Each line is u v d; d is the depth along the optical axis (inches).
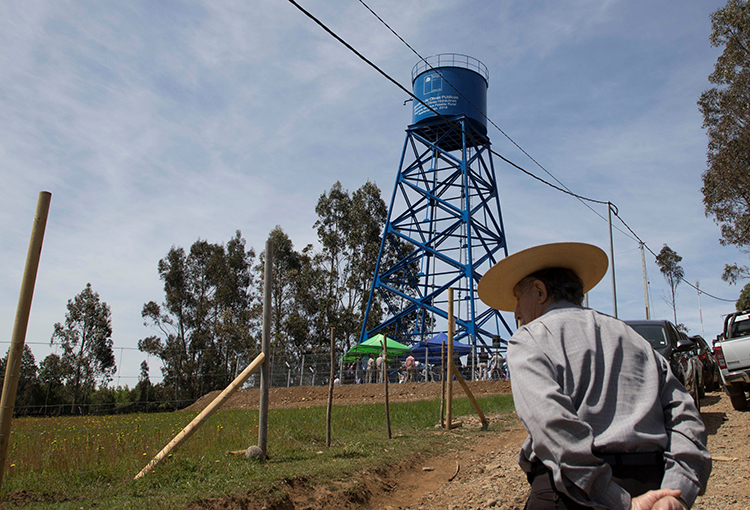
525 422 76.9
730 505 210.2
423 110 1173.1
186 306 1815.9
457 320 1097.4
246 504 206.5
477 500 244.7
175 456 263.0
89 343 1740.9
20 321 184.2
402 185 1234.0
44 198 192.9
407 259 1275.8
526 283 103.0
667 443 77.2
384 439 355.6
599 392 78.7
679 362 440.8
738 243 1069.8
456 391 818.8
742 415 452.1
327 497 230.8
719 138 1066.1
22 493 202.4
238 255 1907.0
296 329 1624.0
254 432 353.1
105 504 192.5
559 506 79.2
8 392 181.3
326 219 1825.8
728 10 1031.0
